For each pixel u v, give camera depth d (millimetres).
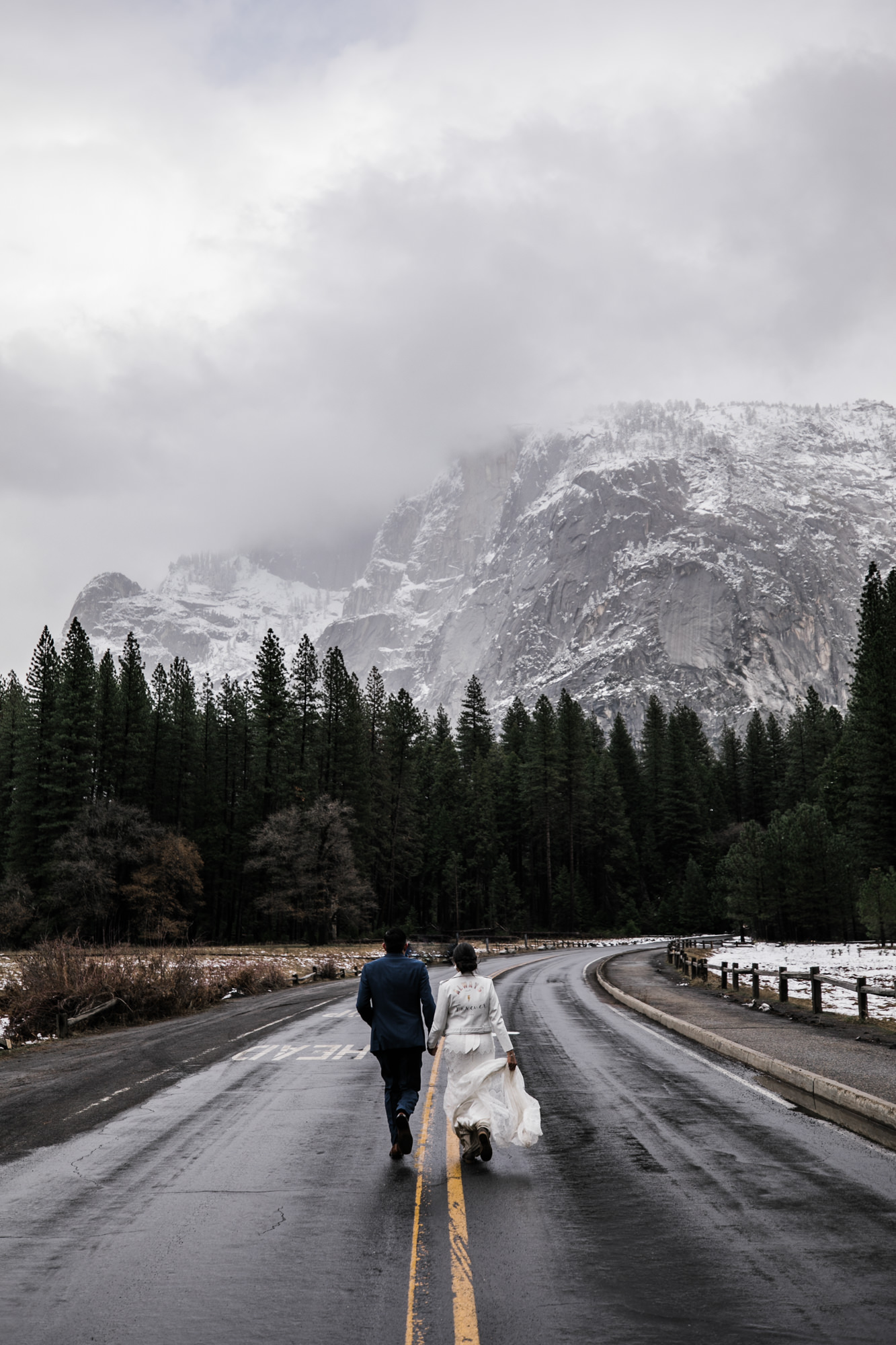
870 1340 4254
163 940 62062
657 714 142500
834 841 70688
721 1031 15344
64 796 69875
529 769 111188
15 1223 6043
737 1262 5211
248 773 88938
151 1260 5348
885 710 70438
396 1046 7598
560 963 46656
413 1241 5598
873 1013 19188
